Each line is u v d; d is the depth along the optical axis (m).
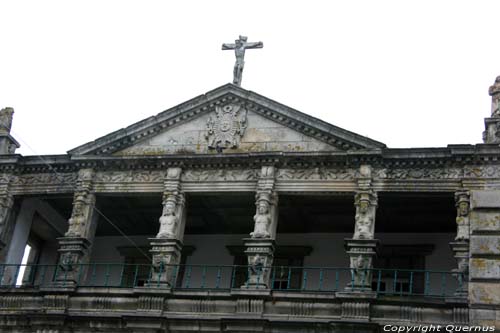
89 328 30.19
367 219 30.19
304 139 32.19
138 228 37.91
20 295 31.50
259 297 29.09
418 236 35.16
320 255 35.69
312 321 28.27
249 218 35.56
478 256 28.66
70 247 32.25
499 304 27.67
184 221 32.44
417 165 30.69
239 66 34.41
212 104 33.53
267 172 31.66
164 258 31.05
